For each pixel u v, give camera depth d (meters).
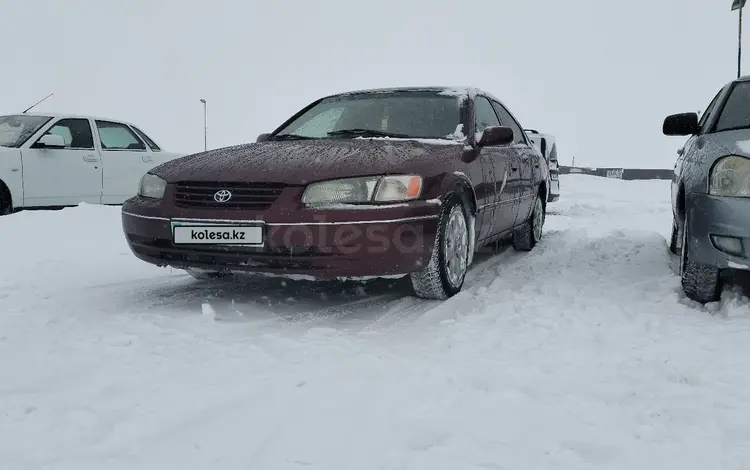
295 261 3.08
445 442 1.85
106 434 1.88
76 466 1.69
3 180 6.38
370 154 3.37
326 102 4.68
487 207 4.10
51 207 6.88
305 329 3.03
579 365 2.50
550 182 9.50
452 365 2.49
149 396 2.16
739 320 3.05
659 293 3.62
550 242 6.10
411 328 3.04
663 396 2.18
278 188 3.12
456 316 3.23
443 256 3.46
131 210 3.48
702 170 3.27
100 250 5.19
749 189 3.05
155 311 3.30
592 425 1.97
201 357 2.56
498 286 3.96
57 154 6.89
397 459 1.75
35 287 3.83
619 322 3.11
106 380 2.30
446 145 3.78
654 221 8.57
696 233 3.23
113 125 7.73
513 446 1.83
